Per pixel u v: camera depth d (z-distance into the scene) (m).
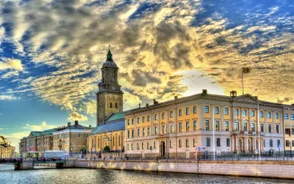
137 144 144.88
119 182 76.88
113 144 181.50
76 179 89.25
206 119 115.00
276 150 129.38
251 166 77.62
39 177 98.81
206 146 113.25
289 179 71.00
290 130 136.38
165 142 127.12
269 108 131.38
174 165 96.25
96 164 136.25
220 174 83.75
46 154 181.50
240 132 119.62
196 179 75.88
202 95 115.12
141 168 108.69
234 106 121.38
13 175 107.94
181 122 121.88
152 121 136.50
